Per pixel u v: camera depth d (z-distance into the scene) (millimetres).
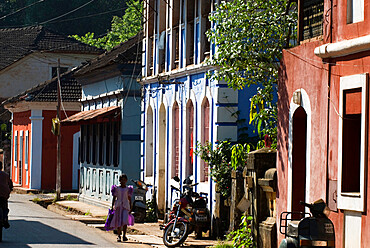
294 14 19125
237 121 22406
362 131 13719
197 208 21625
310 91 15812
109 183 34469
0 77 56844
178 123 26609
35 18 75688
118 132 33375
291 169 16578
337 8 14820
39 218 29297
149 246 20969
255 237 17969
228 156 22203
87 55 57125
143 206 27828
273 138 19812
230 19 19406
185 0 25516
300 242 13430
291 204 16531
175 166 26812
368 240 13406
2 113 58219
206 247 20141
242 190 20625
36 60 57062
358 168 14469
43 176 46875
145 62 30125
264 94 19734
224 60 19312
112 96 34219
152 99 29391
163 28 28594
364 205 13594
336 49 14461
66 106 46719
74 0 76250
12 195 43906
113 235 23938
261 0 19422
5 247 19906
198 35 24141
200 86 23984
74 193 45219
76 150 47125
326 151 15039
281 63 17297
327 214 13594
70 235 23359
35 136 46656
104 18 76875
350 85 14156
